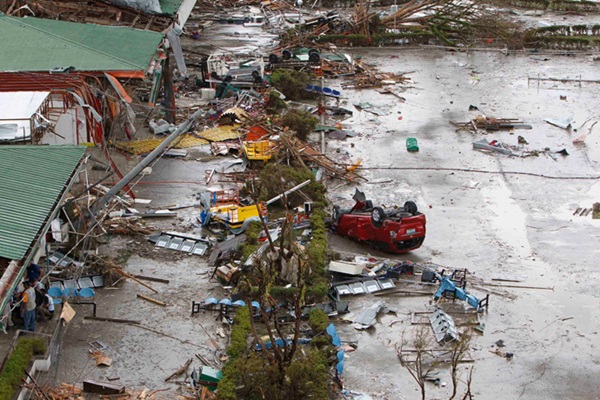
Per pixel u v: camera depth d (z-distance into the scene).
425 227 33.44
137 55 42.00
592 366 25.91
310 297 27.97
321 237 32.38
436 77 61.25
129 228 33.19
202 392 23.11
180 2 52.12
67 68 39.06
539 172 42.84
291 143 41.66
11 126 30.98
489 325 27.97
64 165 27.67
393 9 76.06
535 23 78.62
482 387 24.47
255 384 22.86
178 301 28.41
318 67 60.06
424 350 25.47
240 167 41.06
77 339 25.77
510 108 53.91
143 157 41.06
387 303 29.08
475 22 71.88
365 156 44.50
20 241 22.61
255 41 69.12
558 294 30.36
